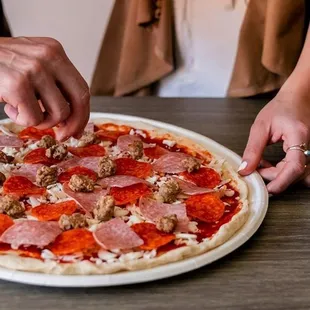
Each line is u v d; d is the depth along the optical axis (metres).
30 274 0.54
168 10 1.06
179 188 0.69
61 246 0.57
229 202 0.69
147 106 0.96
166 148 0.81
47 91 0.63
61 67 0.64
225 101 0.99
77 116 0.67
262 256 0.60
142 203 0.65
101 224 0.61
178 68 1.14
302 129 0.74
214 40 1.11
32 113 0.62
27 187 0.68
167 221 0.61
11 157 0.76
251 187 0.72
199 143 0.82
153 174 0.74
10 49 0.63
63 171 0.72
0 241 0.58
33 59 0.62
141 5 1.04
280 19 1.00
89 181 0.67
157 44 1.07
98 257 0.57
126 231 0.59
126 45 1.09
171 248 0.59
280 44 1.01
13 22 1.28
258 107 0.98
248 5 1.03
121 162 0.75
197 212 0.65
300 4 1.00
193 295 0.54
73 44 1.30
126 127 0.86
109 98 0.98
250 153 0.75
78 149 0.78
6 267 0.55
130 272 0.55
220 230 0.61
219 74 1.13
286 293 0.54
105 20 1.28
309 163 0.74
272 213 0.68
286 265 0.59
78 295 0.53
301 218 0.67
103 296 0.53
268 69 1.02
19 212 0.63
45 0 1.26
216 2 1.08
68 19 1.28
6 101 0.62
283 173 0.71
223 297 0.54
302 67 0.82
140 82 1.10
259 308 0.52
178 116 0.93
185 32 1.10
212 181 0.72
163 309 0.52
